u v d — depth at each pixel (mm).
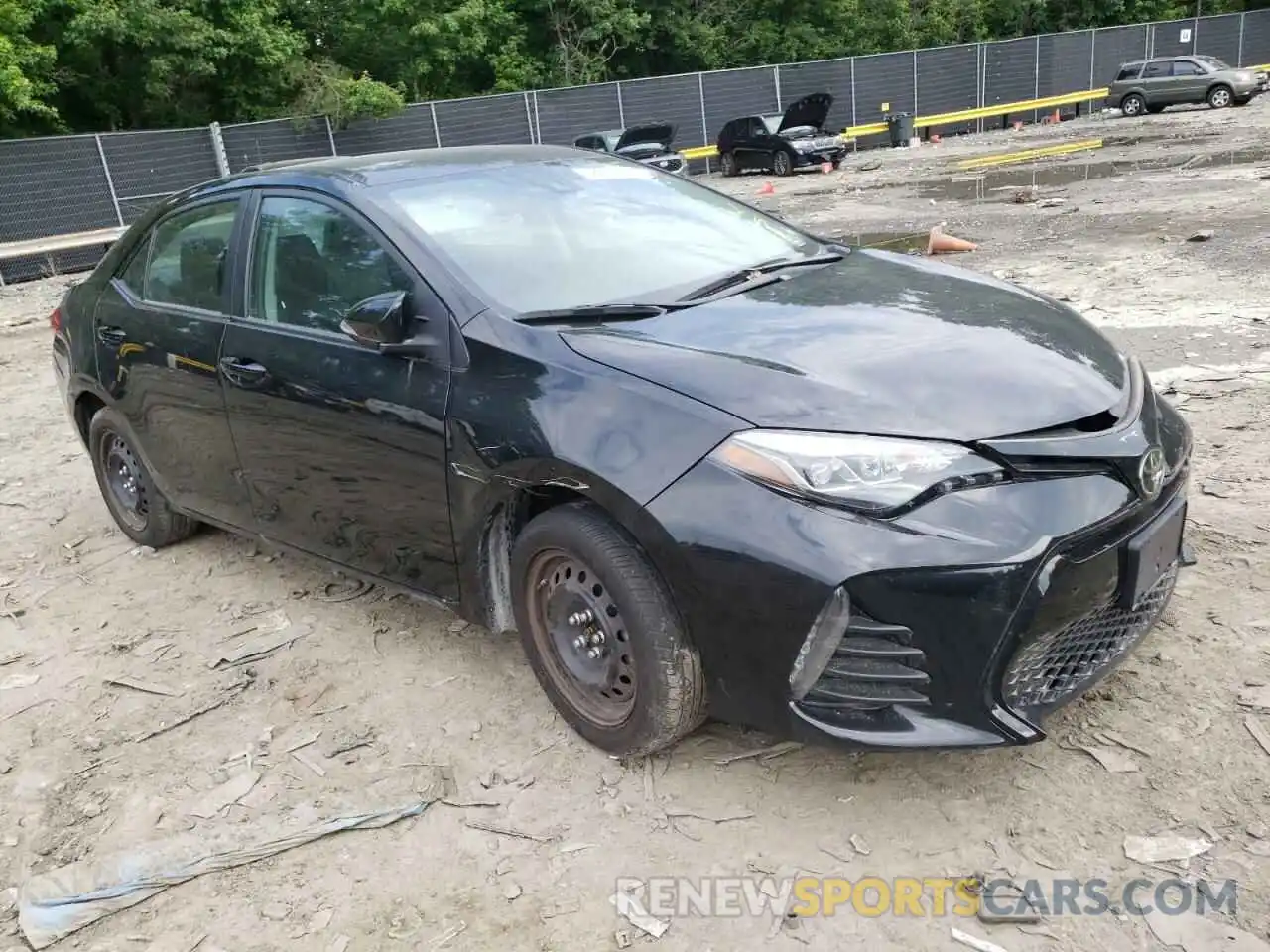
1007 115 36219
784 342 2852
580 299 3279
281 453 3770
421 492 3250
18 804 3164
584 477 2717
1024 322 3100
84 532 5477
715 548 2506
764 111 32375
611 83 29625
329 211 3645
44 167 19188
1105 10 44719
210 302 4117
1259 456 4703
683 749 3059
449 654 3777
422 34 30109
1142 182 15516
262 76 26406
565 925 2480
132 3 23531
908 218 14500
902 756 2941
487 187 3783
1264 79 33906
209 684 3752
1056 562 2408
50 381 9469
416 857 2762
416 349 3180
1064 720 3002
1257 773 2713
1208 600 3531
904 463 2414
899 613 2385
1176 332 6816
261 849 2848
